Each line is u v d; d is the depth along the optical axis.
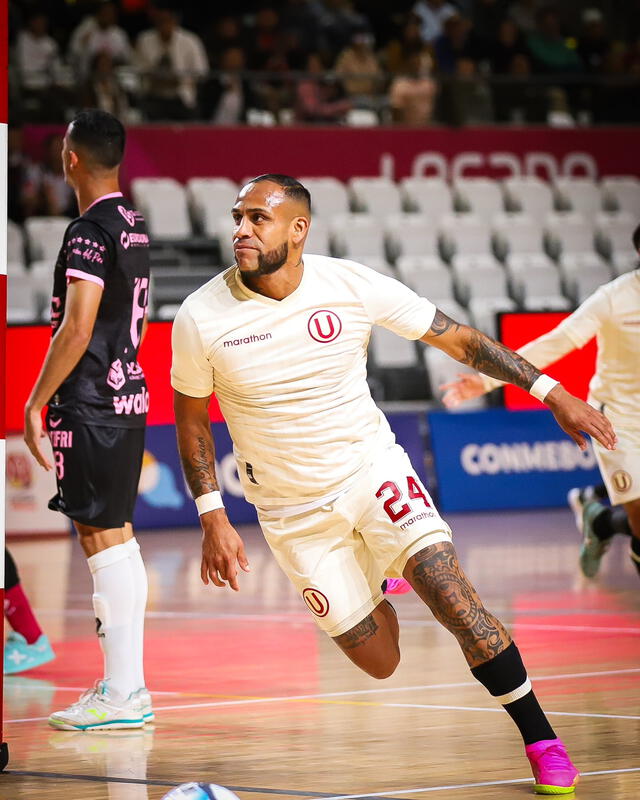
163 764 11.61
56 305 13.80
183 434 11.52
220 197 46.47
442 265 44.78
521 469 38.56
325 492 11.23
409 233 46.53
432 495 37.78
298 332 11.05
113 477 13.55
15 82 44.22
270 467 11.34
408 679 15.47
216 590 24.09
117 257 13.59
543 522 35.00
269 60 49.09
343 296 11.14
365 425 11.34
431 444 37.97
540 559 27.34
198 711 14.02
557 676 15.30
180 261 45.28
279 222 10.81
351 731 12.72
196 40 48.56
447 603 10.57
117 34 47.25
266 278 10.94
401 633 18.97
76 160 13.83
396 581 11.81
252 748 12.14
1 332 11.26
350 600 11.40
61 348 13.17
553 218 48.94
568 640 17.89
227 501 35.84
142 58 47.69
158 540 33.06
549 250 49.00
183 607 22.14
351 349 11.21
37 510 34.66
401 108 49.88
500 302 44.09
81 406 13.49
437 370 41.19
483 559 27.50
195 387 11.39
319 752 11.87
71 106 44.81
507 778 10.66
